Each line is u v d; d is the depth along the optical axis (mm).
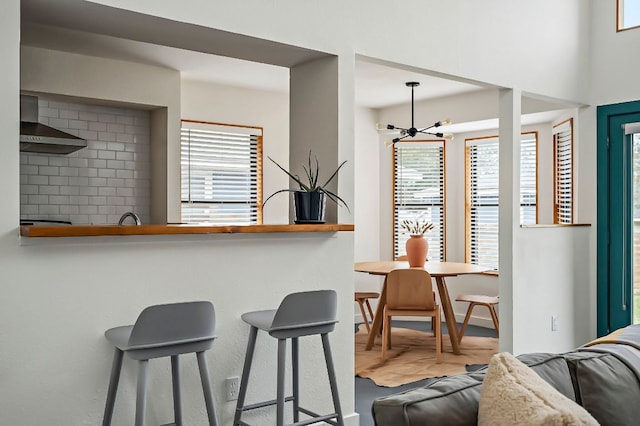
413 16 3785
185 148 5797
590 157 5344
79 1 2535
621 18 5137
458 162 7363
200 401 2852
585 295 5320
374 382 4598
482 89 6223
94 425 2521
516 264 4621
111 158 5242
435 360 5277
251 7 3020
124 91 4906
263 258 3047
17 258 2344
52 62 4523
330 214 3408
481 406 1512
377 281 7387
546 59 4836
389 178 7441
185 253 2775
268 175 6316
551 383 1800
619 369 1981
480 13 4254
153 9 2707
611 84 5172
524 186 6816
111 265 2561
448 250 7395
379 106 7266
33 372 2375
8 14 2367
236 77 5547
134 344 2223
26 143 4391
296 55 3387
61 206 5004
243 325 2973
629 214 5125
